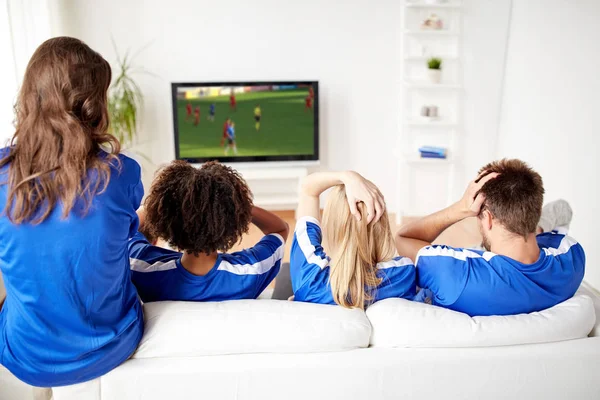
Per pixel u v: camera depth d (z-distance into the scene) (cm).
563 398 142
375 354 137
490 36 492
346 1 502
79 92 122
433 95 510
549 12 420
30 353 128
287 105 502
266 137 507
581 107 379
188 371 132
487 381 138
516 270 146
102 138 127
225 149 506
